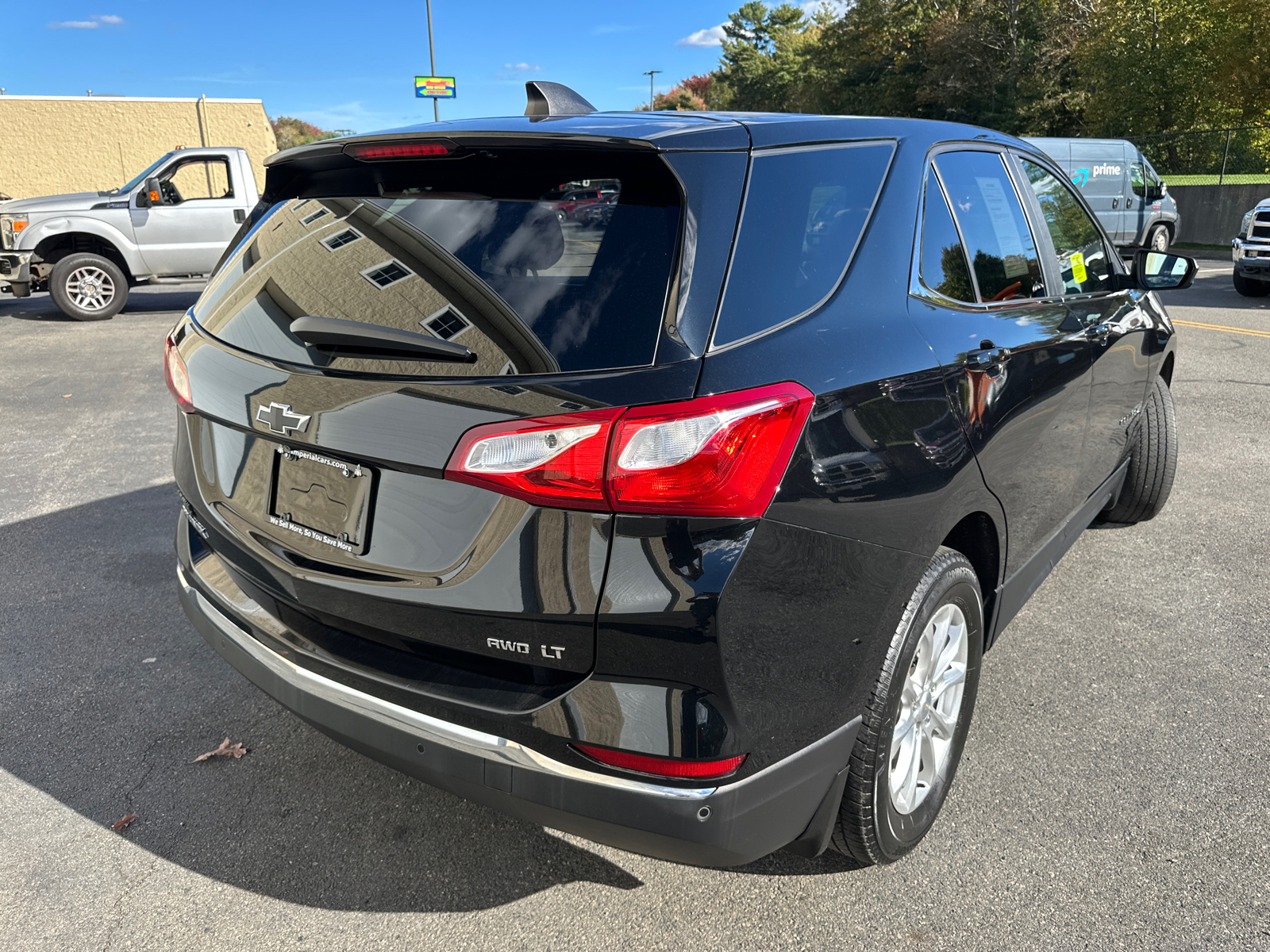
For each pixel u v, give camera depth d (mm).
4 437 5996
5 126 26484
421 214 1869
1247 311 11641
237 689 3002
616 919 2049
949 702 2301
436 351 1627
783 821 1733
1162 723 2783
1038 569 2865
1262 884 2125
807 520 1638
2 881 2152
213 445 2104
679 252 1607
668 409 1490
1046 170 3119
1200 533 4293
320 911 2074
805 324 1759
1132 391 3545
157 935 2000
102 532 4328
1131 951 1938
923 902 2088
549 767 1601
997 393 2246
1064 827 2328
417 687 1720
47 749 2670
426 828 2355
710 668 1531
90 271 11398
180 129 27641
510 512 1567
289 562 1895
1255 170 21672
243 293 2080
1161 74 27250
